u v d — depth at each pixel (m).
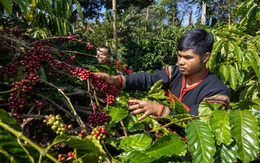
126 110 1.27
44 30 2.83
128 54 9.29
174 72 1.67
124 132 1.24
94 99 1.42
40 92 1.29
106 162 0.97
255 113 1.10
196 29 1.50
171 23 15.48
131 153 0.98
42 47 1.52
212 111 1.17
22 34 1.80
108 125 1.19
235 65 2.12
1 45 1.44
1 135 0.72
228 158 1.02
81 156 0.83
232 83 2.05
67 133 1.01
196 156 0.98
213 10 11.57
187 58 1.46
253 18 2.93
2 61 1.39
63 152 1.36
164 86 1.69
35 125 1.49
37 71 1.31
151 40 8.40
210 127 1.07
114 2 7.63
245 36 2.48
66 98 1.20
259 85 2.26
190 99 1.54
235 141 1.03
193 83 1.55
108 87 1.40
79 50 3.72
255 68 1.97
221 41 2.15
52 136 1.50
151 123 1.33
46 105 1.37
